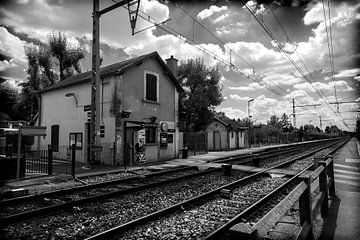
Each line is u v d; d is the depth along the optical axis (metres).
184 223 5.50
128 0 12.95
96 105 14.59
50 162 11.61
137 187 8.69
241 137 42.06
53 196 7.98
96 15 14.66
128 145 16.94
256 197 7.81
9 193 7.75
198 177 11.66
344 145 42.91
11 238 4.79
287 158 20.33
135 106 18.02
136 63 17.89
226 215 6.04
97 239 4.50
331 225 4.98
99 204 7.03
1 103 36.50
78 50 37.84
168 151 20.48
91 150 14.20
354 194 7.57
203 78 38.44
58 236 4.89
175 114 21.56
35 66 35.38
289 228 4.94
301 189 3.66
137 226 5.27
